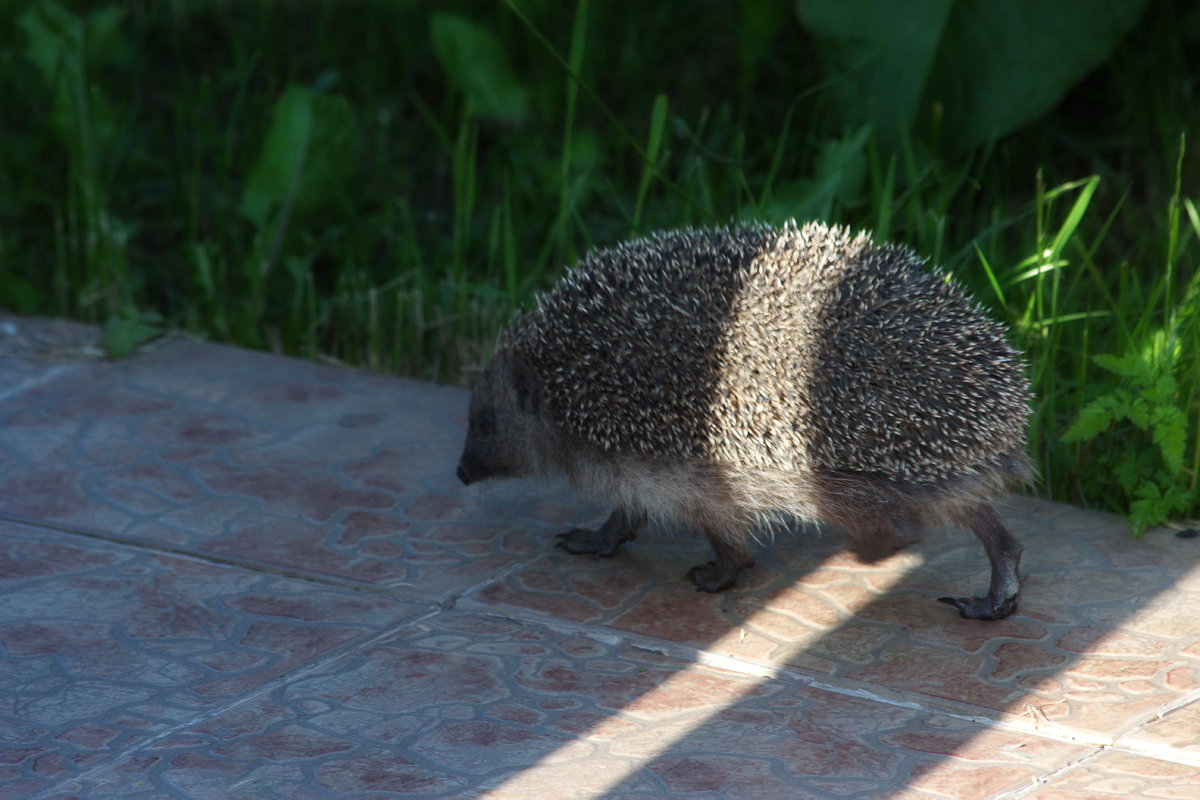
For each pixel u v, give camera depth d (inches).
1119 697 170.7
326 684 176.4
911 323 184.4
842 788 152.6
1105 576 202.5
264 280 308.7
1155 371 221.8
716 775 155.5
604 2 421.4
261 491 233.9
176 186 356.2
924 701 171.5
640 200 277.4
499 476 219.3
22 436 252.7
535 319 208.5
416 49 423.8
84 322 316.8
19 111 392.8
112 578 204.5
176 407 267.3
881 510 188.5
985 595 198.1
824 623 191.9
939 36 304.5
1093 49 310.7
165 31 438.0
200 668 180.5
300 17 442.3
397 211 354.3
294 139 318.0
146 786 154.3
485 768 157.5
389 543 217.6
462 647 186.2
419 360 297.1
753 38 372.8
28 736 164.1
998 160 346.9
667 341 191.3
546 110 385.4
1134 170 350.3
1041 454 238.7
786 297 187.6
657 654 184.7
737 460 190.9
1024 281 268.1
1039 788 151.7
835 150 277.3
